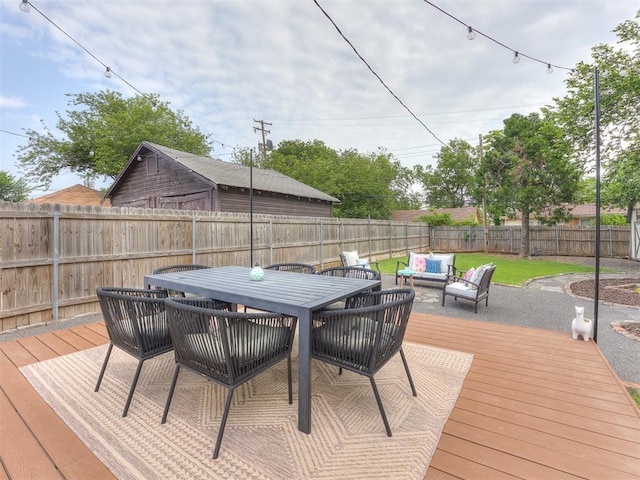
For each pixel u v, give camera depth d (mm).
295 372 2549
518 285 6805
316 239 8484
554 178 11391
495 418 1894
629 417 1885
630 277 7711
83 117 16656
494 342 3217
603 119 8344
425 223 15867
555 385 2297
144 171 11172
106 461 1542
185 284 2588
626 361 2926
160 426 1824
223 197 9016
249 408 2023
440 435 1738
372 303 2670
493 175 13172
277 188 10570
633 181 7902
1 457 1561
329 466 1509
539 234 13695
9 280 3527
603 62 8078
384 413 1744
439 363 2693
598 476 1424
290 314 1894
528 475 1437
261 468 1501
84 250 4164
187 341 1809
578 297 5652
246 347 1770
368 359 1803
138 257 4746
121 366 2611
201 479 1433
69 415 1916
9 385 2285
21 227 3617
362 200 20188
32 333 3469
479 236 15227
